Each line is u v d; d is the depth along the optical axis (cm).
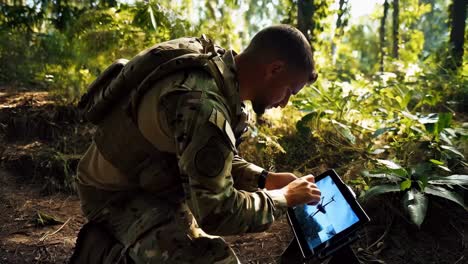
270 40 152
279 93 158
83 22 435
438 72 434
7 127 362
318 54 478
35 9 498
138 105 151
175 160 160
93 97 169
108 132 162
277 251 238
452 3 505
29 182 327
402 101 321
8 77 449
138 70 152
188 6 483
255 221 151
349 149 308
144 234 161
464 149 285
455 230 237
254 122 314
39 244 258
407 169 252
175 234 160
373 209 251
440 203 249
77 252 178
